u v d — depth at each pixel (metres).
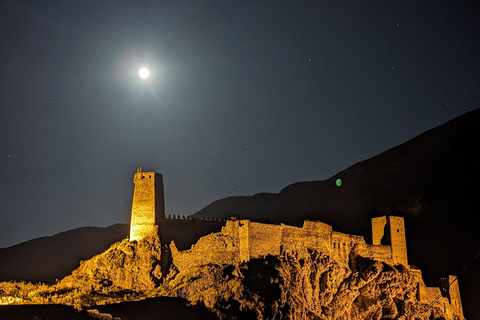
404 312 84.75
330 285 80.69
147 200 76.88
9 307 57.66
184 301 67.00
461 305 94.12
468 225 115.88
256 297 67.69
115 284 71.38
